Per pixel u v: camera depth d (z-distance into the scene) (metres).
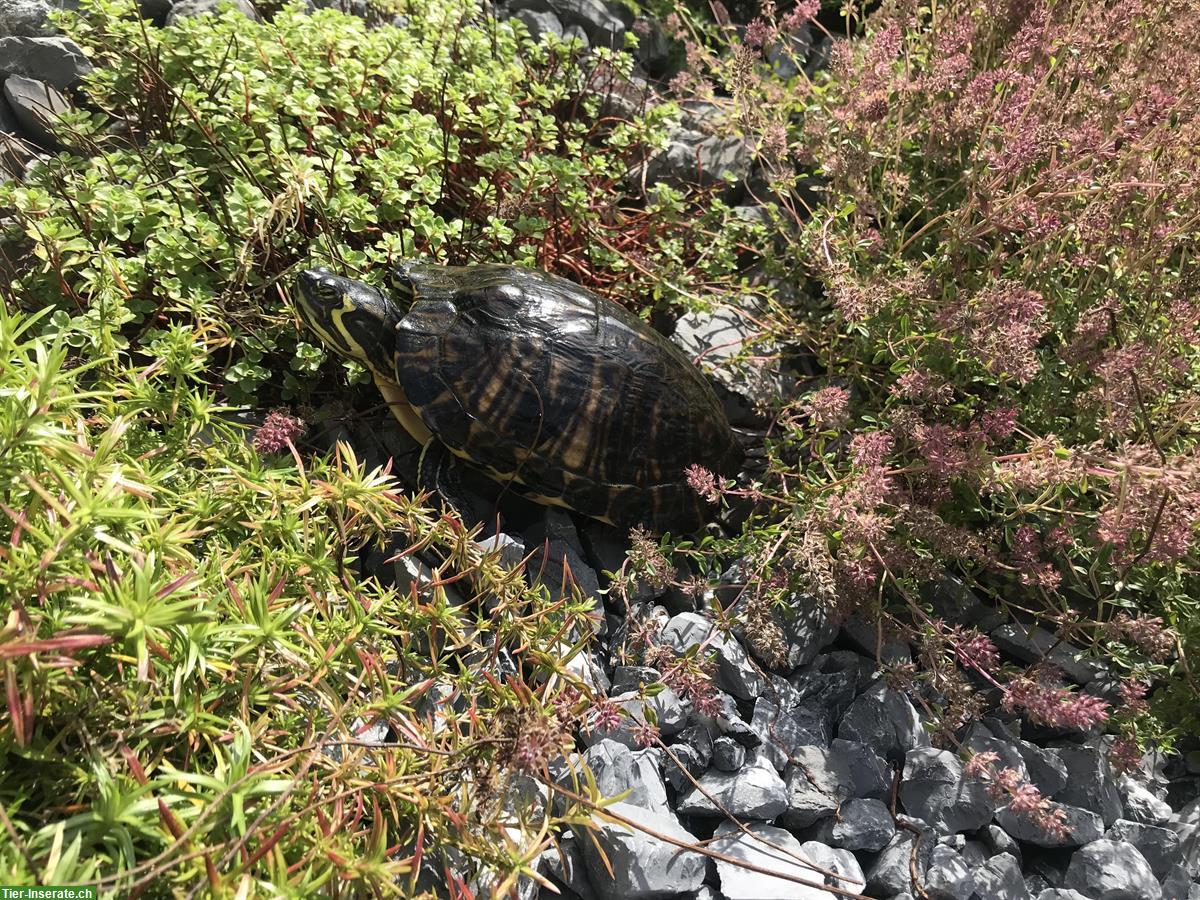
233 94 0.47
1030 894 0.34
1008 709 0.36
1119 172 0.43
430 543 0.38
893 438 0.42
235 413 0.43
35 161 0.47
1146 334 0.42
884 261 0.50
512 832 0.32
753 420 0.50
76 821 0.22
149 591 0.24
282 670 0.30
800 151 0.55
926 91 0.48
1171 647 0.39
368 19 0.61
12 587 0.24
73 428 0.31
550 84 0.61
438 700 0.34
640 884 0.31
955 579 0.43
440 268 0.45
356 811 0.27
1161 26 0.45
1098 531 0.37
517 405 0.40
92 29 0.50
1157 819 0.38
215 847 0.23
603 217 0.56
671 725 0.36
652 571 0.39
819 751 0.37
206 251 0.44
